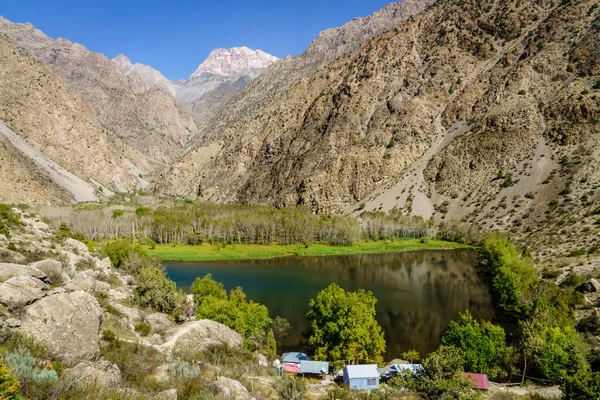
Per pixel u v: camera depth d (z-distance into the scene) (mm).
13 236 50156
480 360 41375
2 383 12172
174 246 136625
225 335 36719
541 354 41844
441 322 64438
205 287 54906
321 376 42156
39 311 19141
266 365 34750
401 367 39156
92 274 44594
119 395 15828
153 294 44219
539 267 87375
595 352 44531
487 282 93125
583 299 60281
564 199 139875
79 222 131625
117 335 27016
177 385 19922
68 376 15289
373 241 156250
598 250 85750
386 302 75938
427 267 112500
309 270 107062
